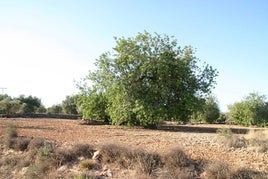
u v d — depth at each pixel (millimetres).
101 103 36031
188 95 29438
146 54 29844
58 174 12523
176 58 30453
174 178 11211
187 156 12586
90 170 12516
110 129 27047
